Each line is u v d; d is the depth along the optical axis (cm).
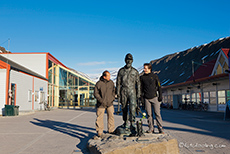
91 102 3922
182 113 2333
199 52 15000
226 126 1100
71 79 3981
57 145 674
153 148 507
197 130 955
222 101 2469
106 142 557
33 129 1031
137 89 679
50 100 3559
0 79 2059
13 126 1152
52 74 3697
